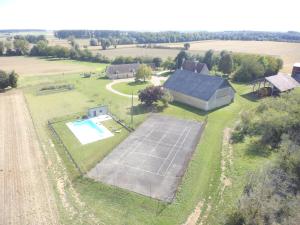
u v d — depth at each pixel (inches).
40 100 2431.1
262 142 1524.4
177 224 951.6
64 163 1357.0
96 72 3917.3
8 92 2679.6
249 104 2361.0
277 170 1093.8
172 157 1417.3
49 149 1498.5
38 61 5059.1
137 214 1000.2
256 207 877.2
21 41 5851.4
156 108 2224.4
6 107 2201.0
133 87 2974.9
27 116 1999.3
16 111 2107.5
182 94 2406.5
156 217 984.3
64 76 3604.8
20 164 1333.7
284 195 979.3
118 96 2605.8
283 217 861.8
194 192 1127.0
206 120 1969.7
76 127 1817.2
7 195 1096.2
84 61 5221.5
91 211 1015.6
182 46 7465.6
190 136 1680.6
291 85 2635.3
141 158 1406.3
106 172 1272.1
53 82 3164.4
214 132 1745.8
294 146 1235.2
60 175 1251.8
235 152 1453.0
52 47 5610.2
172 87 2519.7
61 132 1728.6
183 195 1106.1
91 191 1136.8
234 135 1681.8
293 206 898.7
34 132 1715.1
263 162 1305.4
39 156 1417.3
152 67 4037.9
